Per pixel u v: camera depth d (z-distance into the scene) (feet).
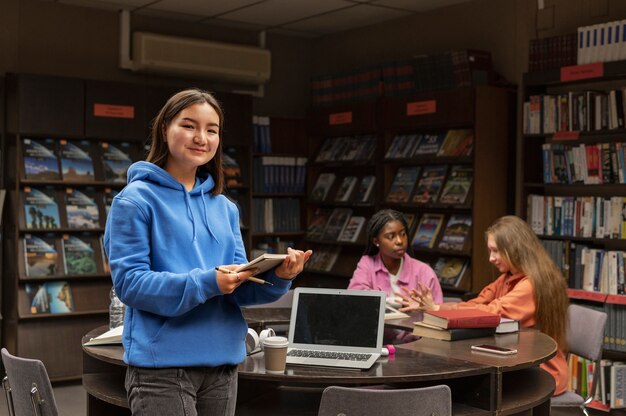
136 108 19.80
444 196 18.72
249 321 11.84
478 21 19.65
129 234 5.99
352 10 20.92
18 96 18.26
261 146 22.76
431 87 19.24
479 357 9.36
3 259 19.39
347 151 22.07
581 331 12.30
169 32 22.15
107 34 21.13
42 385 8.21
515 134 18.65
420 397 7.56
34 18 20.03
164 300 5.79
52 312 18.61
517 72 18.69
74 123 18.93
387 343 10.49
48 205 18.95
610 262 15.58
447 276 18.58
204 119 6.25
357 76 21.45
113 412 10.09
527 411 9.95
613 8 16.51
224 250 6.54
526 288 11.98
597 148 15.88
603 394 15.71
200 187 6.51
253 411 9.09
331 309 9.68
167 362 5.96
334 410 7.53
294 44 24.62
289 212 23.34
